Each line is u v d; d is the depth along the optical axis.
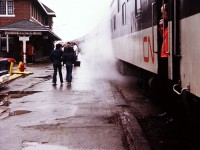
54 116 9.36
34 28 35.62
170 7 6.56
